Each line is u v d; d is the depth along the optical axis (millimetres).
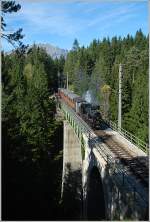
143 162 35500
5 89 34406
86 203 44562
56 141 67000
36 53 150625
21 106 53344
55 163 61875
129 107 68875
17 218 30359
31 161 37938
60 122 70500
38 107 57000
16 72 59531
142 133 56406
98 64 139625
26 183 34500
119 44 161250
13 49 27109
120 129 48812
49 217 41875
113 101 70875
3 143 30125
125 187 27234
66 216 49594
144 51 101438
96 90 122000
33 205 36406
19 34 26734
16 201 31031
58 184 59000
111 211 30531
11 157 31125
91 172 42094
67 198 56188
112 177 30438
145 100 59219
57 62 193125
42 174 48188
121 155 38438
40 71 96312
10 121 33781
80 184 57594
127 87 69188
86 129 50656
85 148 46156
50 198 50406
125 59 111188
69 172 58500
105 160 33938
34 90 59656
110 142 44531
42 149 53438
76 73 143000
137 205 24000
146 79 61719
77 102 64125
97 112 53844
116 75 87688
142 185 28078
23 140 37906
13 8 26250
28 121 52094
